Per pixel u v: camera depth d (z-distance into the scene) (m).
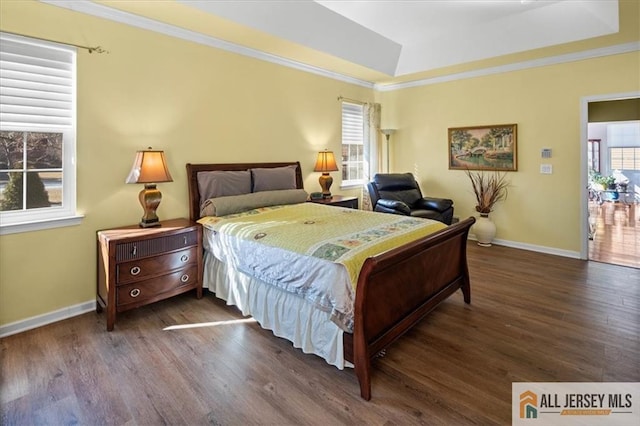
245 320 2.82
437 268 2.70
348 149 5.83
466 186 5.43
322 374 2.10
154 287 2.88
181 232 3.05
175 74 3.43
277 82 4.47
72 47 2.76
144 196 3.04
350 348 1.98
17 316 2.62
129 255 2.71
